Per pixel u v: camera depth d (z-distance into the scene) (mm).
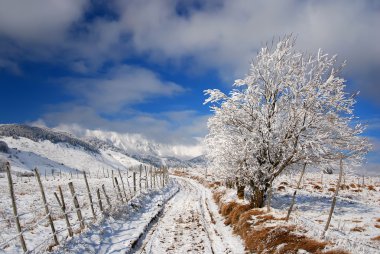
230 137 25078
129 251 15805
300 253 11750
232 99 24234
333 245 11805
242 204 24172
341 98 22156
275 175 22562
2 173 121125
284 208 25438
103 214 20469
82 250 14195
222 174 30281
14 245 13523
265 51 23766
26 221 19125
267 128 22188
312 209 25250
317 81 22406
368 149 22797
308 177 61094
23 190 40688
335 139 22719
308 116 22203
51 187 47531
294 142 21969
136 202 28438
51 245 13461
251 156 23547
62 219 20172
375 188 41750
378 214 22688
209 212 29359
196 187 58969
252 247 15242
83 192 39406
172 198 40969
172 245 17531
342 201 29859
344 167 23266
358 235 15453
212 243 17938
